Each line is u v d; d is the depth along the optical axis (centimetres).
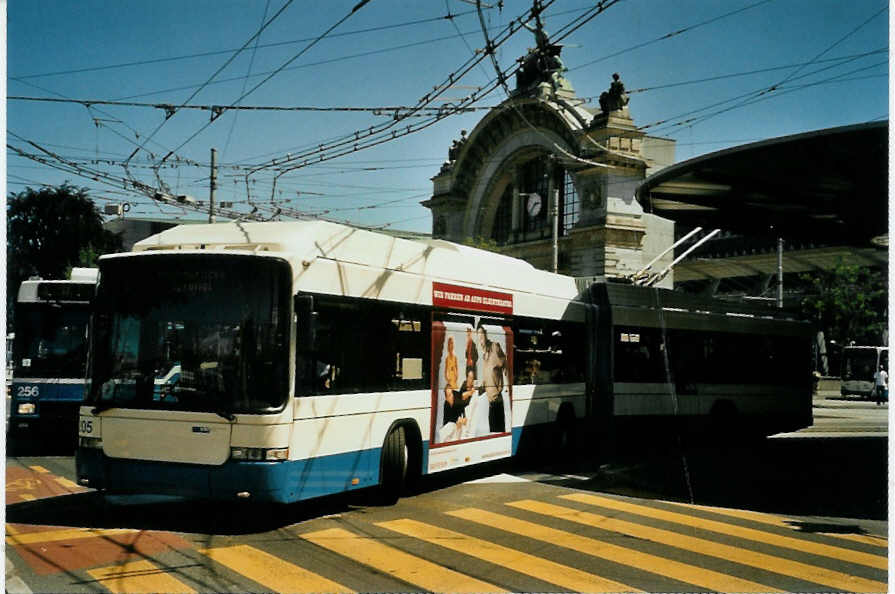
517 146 5825
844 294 5247
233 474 912
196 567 782
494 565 830
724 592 764
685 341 1948
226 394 930
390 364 1142
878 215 1889
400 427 1163
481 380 1367
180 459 932
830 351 6066
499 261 1473
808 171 1516
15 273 4428
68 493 1170
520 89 5731
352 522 1021
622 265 5028
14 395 1622
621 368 1789
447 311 1288
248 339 938
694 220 2145
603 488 1367
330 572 782
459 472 1518
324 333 1011
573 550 908
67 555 813
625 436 1786
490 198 6209
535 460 1695
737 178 1639
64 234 4472
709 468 1666
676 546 946
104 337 984
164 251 993
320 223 1045
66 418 1622
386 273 1141
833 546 973
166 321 964
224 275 958
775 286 6512
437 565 823
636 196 1873
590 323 1747
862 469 1691
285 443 929
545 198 5722
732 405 2044
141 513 1038
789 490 1409
